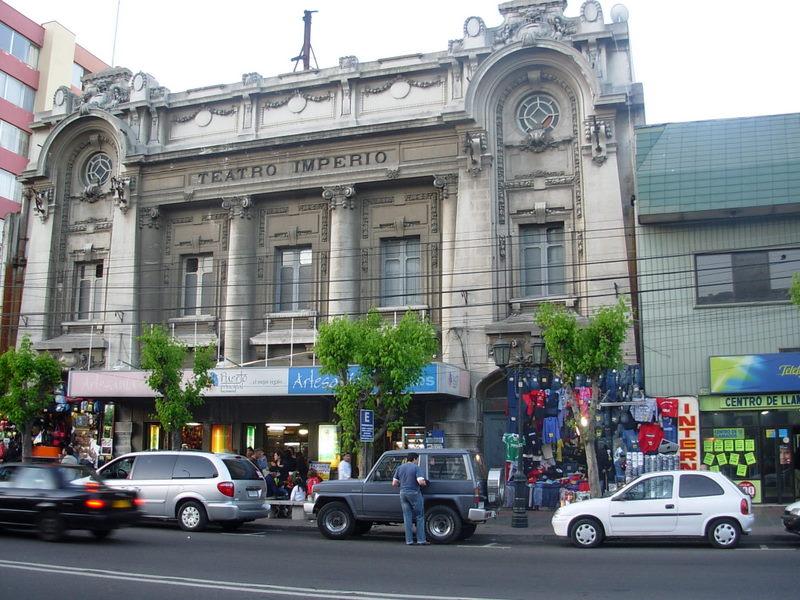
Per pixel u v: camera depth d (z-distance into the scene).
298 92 30.28
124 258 31.02
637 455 23.48
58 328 32.06
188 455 19.39
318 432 28.52
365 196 29.17
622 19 27.25
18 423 27.72
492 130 27.41
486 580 11.76
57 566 12.44
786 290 23.64
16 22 47.69
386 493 17.92
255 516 19.33
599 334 20.41
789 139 24.55
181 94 31.94
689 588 11.02
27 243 33.41
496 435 26.39
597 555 14.98
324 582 11.47
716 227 24.27
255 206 30.45
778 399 23.06
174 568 12.55
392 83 29.19
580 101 26.80
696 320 24.00
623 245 25.45
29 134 47.84
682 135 25.73
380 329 22.91
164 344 25.03
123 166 31.69
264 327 29.70
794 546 16.69
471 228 26.75
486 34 28.14
